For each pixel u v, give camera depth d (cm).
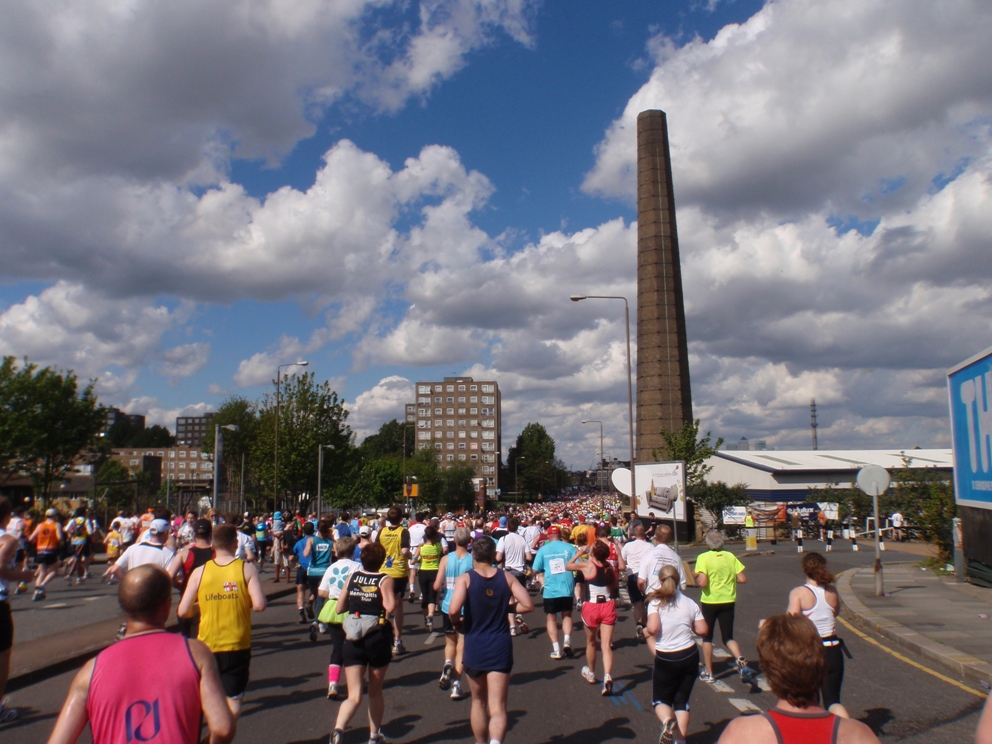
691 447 4312
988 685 848
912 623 1223
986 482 1591
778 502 5484
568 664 998
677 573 645
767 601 1600
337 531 1928
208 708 301
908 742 646
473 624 579
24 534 1653
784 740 262
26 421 4259
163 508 986
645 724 701
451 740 657
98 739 290
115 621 1319
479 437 15750
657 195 6850
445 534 2067
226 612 605
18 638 1148
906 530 4094
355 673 629
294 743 651
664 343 6650
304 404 4941
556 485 16625
